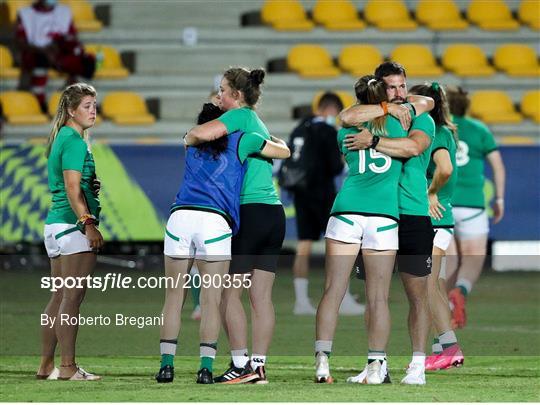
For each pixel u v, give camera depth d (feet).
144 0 228.84
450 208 93.25
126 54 222.69
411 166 83.76
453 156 92.02
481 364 97.50
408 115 82.38
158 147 165.68
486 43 230.68
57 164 84.12
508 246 178.09
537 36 231.71
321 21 230.07
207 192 81.10
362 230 82.38
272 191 84.43
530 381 86.02
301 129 133.49
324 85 216.13
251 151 82.12
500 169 117.60
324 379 83.87
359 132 82.69
